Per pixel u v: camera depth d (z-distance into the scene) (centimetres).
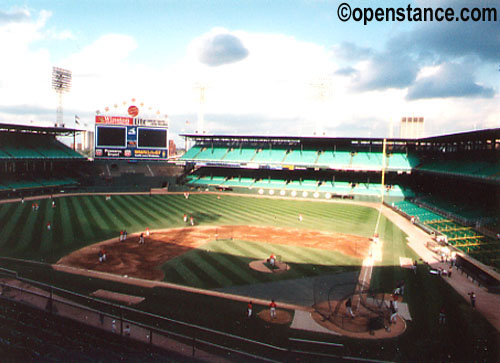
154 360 1534
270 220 5100
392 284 2647
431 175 6794
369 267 3039
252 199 7294
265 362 1582
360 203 7038
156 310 2156
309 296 2423
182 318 2064
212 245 3653
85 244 3578
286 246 3681
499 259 3188
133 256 3231
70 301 2208
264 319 2088
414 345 1812
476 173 4888
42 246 3447
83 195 6912
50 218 4681
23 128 7575
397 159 7812
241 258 3238
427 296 2441
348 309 2147
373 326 1988
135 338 1759
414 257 3356
